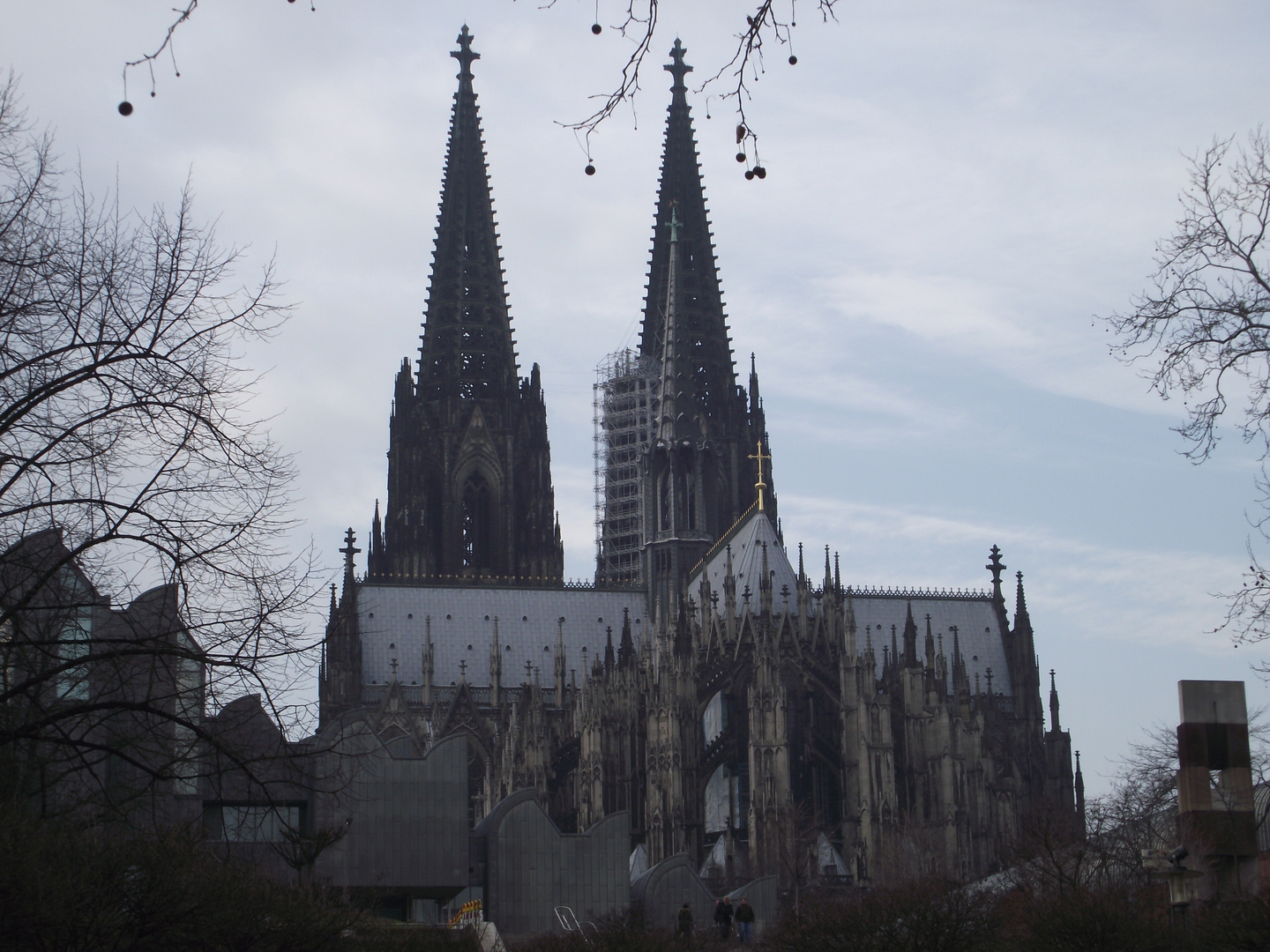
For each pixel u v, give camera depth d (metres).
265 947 48.81
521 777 178.12
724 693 178.75
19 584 45.00
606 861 135.12
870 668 175.62
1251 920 59.09
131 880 46.44
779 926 88.38
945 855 167.62
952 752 177.25
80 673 51.34
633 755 177.12
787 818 164.50
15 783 48.12
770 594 177.38
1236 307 45.69
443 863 126.19
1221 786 85.62
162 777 46.81
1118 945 63.81
